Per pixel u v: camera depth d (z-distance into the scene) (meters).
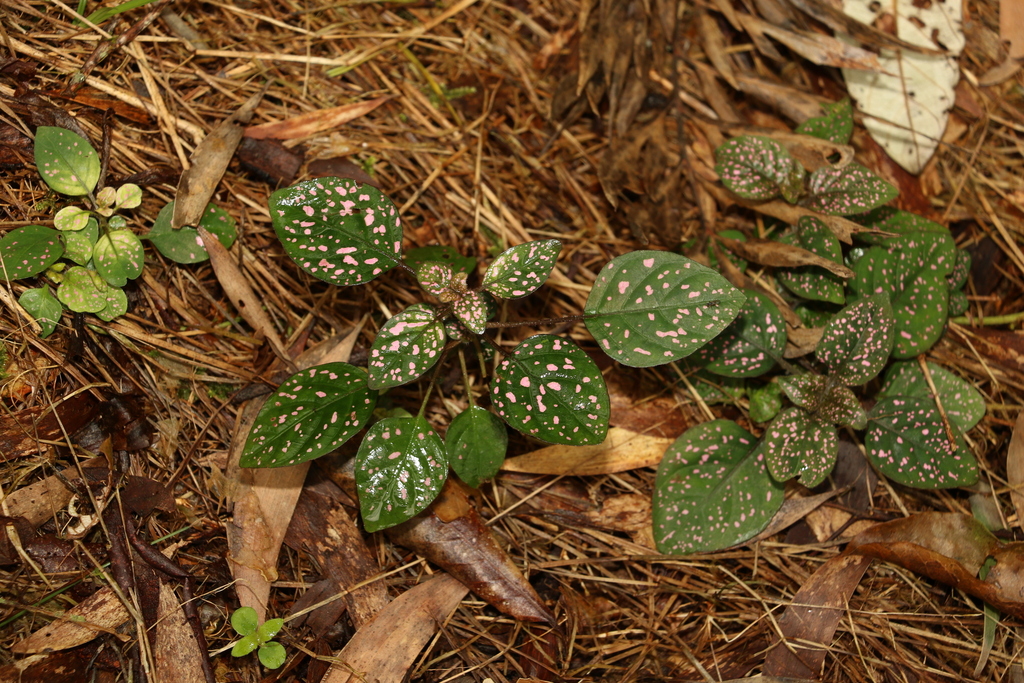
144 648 0.78
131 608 0.79
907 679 0.81
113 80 0.84
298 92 0.87
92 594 0.79
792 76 0.91
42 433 0.80
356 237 0.80
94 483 0.80
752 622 0.82
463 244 0.86
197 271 0.83
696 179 0.89
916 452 0.84
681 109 0.89
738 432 0.84
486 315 0.80
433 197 0.87
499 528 0.83
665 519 0.83
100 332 0.81
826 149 0.87
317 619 0.80
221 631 0.80
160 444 0.81
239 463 0.79
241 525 0.81
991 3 0.93
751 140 0.86
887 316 0.82
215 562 0.80
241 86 0.86
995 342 0.87
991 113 0.92
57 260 0.81
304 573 0.81
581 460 0.84
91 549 0.79
